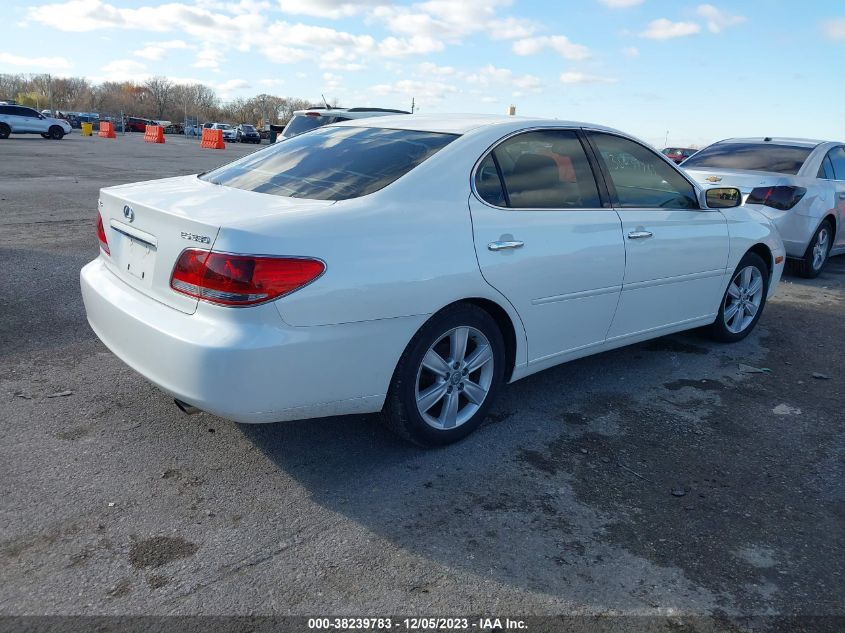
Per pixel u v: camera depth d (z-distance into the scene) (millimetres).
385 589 2463
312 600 2393
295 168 3561
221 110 123062
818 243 8156
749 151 8469
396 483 3156
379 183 3223
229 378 2676
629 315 4289
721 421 4000
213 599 2373
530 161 3721
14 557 2529
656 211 4379
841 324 6223
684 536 2848
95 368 4273
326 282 2801
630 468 3398
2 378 4055
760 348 5414
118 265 3326
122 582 2432
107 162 22062
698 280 4777
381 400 3127
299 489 3072
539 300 3641
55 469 3119
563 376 4602
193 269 2756
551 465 3389
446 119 3908
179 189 3430
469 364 3469
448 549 2695
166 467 3195
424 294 3084
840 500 3191
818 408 4262
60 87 126750
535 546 2736
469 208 3350
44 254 7199
